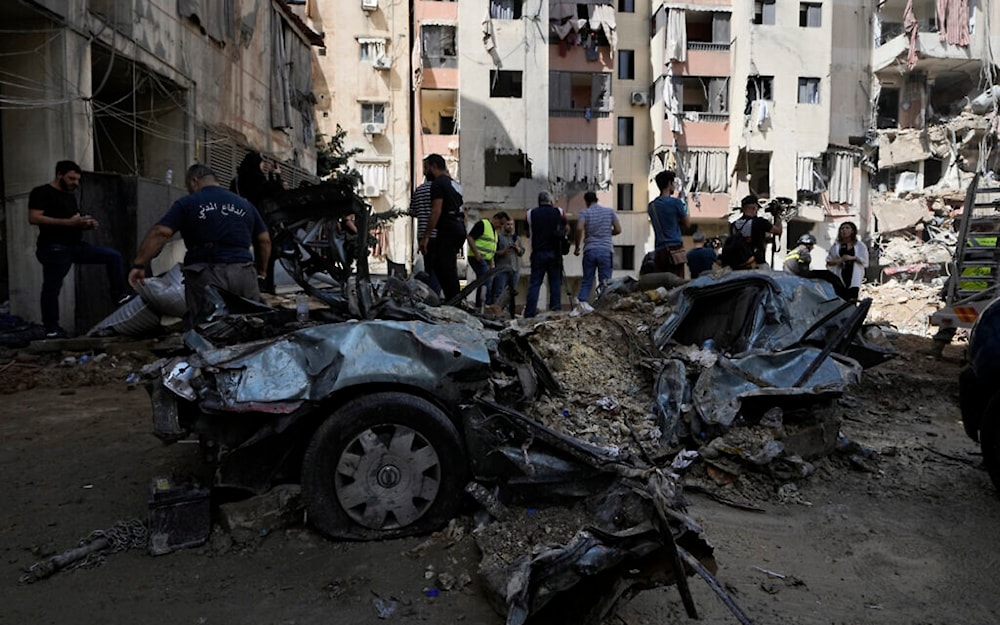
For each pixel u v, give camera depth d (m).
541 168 28.30
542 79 28.25
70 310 8.88
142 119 12.74
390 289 4.64
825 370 4.88
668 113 29.09
